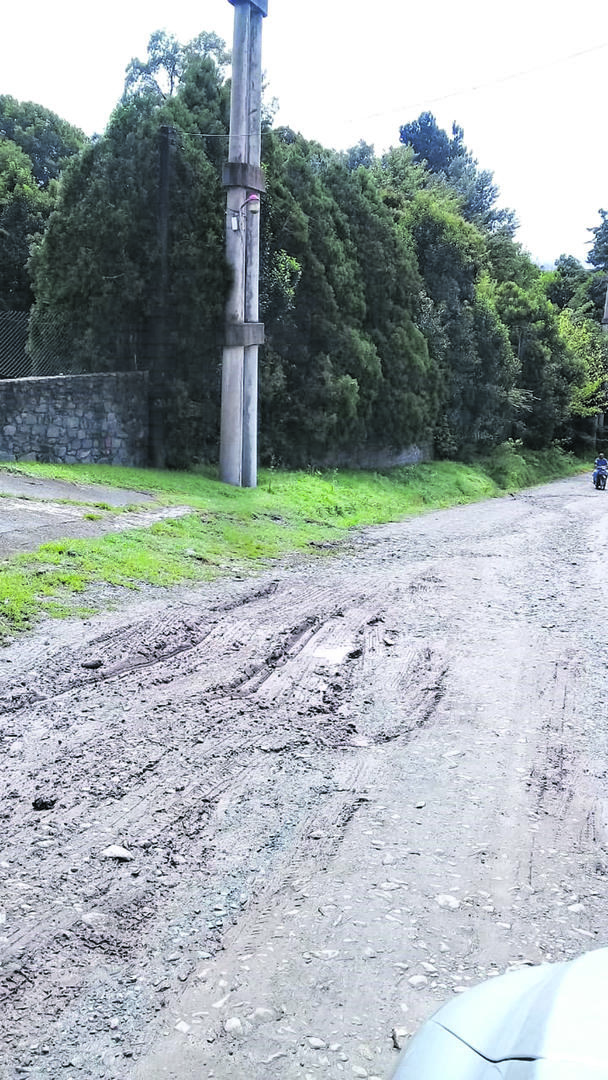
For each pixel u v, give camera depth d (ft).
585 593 38.65
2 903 12.16
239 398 61.67
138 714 19.88
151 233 62.23
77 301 63.93
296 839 14.71
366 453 93.97
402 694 23.02
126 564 34.55
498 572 43.70
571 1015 6.37
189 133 64.34
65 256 64.13
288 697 22.17
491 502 93.40
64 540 35.50
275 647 26.40
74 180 64.95
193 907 12.46
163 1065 9.30
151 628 26.73
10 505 40.73
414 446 106.63
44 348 66.95
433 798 16.62
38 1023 9.87
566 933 12.14
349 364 83.25
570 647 28.63
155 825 14.82
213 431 66.80
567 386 156.87
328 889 13.08
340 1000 10.44
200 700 21.29
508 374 128.06
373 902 12.74
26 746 17.52
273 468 74.64
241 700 21.63
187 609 29.96
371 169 129.29
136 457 62.03
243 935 11.82
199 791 16.28
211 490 57.11
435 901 12.84
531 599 36.78
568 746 19.75
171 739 18.61
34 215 90.74
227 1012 10.19
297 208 75.72
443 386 108.78
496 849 14.64
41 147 118.93
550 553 51.80
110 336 63.21
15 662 22.17
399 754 18.84
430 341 107.24
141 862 13.58
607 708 22.57
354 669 25.09
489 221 220.43
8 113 118.01
